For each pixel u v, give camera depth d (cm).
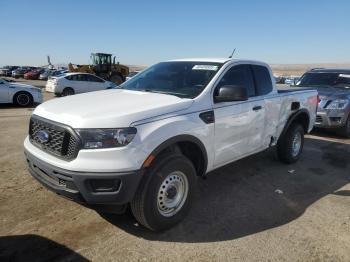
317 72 1059
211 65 478
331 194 507
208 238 369
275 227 398
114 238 362
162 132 353
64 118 344
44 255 328
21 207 422
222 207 447
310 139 888
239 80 491
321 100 900
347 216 432
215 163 445
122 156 325
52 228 376
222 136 442
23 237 357
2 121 1041
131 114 342
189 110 394
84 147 323
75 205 432
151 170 347
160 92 448
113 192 329
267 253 344
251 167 619
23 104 1495
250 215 427
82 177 320
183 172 380
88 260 323
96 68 3253
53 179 349
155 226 366
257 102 511
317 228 399
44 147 364
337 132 927
